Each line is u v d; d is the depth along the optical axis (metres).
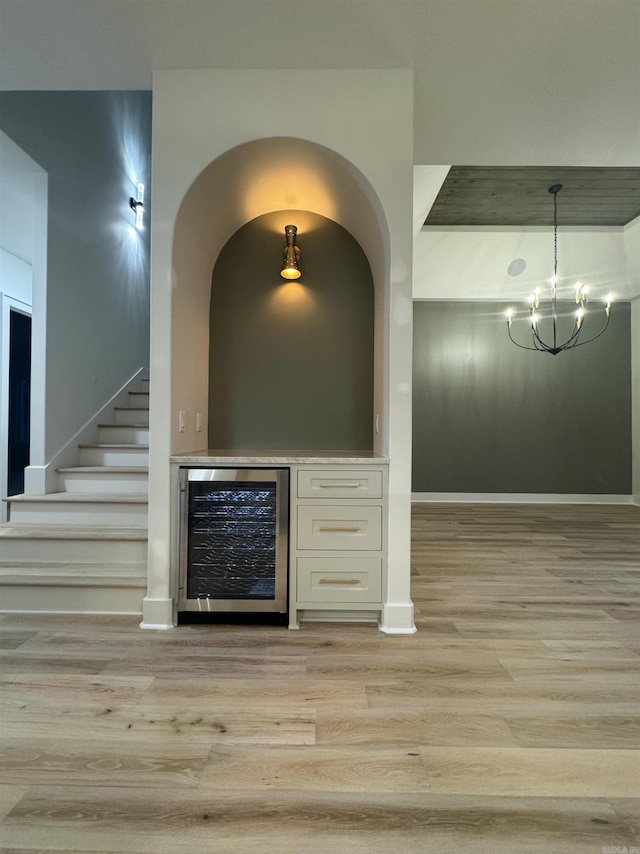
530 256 5.87
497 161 3.17
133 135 4.75
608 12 2.01
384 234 2.46
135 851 1.14
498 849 1.15
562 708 1.72
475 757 1.46
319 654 2.11
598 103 2.60
